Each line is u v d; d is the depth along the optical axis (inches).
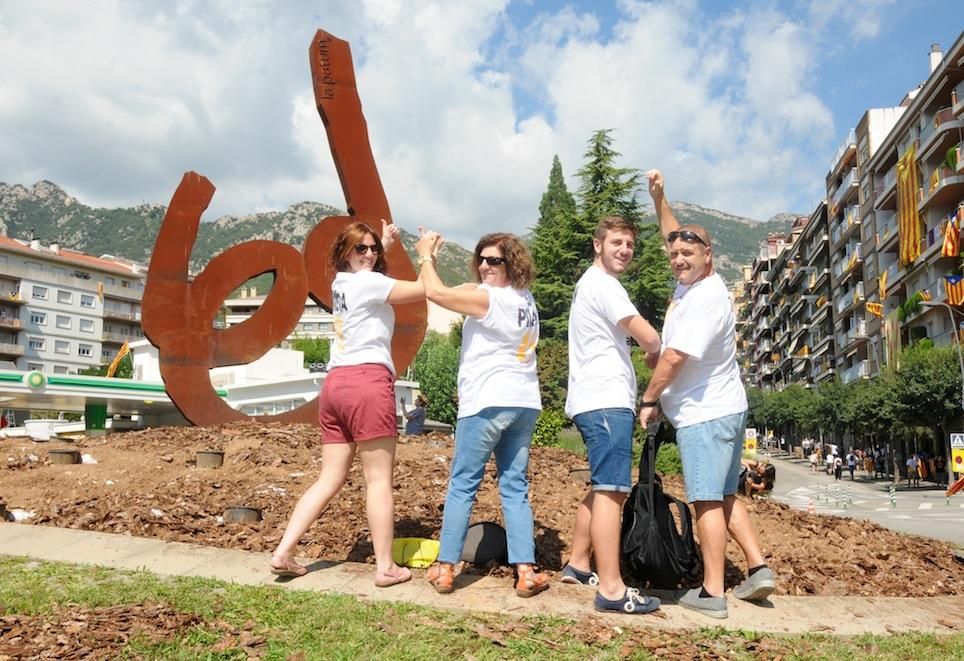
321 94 494.6
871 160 1979.6
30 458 334.0
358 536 221.5
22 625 143.1
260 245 462.9
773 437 3435.0
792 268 3085.6
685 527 194.7
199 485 287.1
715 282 186.5
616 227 181.5
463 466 175.5
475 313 172.9
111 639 137.7
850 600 202.5
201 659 132.6
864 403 1620.3
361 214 490.0
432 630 149.6
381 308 179.5
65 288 3257.9
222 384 1368.1
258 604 159.0
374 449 176.9
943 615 199.0
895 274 1801.2
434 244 180.7
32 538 209.3
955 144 1488.7
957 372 1359.5
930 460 1562.5
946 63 1416.1
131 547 202.4
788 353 3412.9
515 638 150.0
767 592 187.9
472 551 197.9
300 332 4343.0
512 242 180.9
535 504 271.0
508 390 173.5
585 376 178.7
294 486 289.7
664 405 190.5
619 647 150.2
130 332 3533.5
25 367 3105.3
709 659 150.2
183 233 448.8
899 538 293.0
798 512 309.7
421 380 2326.5
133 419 1173.1
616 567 172.4
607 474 173.0
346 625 149.1
